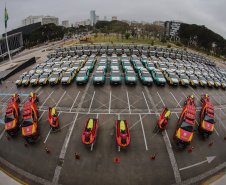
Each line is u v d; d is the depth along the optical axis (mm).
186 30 86562
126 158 9867
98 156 9961
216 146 11133
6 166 9547
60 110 14430
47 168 9344
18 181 8719
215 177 8992
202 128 11602
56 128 12234
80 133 11789
